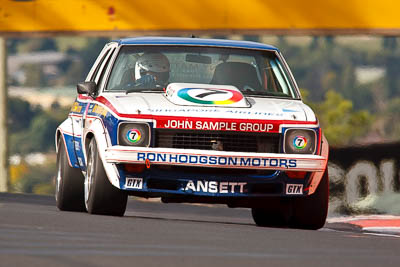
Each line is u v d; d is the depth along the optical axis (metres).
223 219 38.12
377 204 52.59
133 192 26.72
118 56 29.91
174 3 69.81
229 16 68.50
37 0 73.38
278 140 26.81
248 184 26.55
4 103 96.25
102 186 26.64
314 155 26.84
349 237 22.59
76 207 31.48
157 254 15.52
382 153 55.53
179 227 22.48
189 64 29.67
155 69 29.34
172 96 27.34
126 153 26.00
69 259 14.28
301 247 18.53
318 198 27.48
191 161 26.00
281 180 26.67
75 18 72.44
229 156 26.08
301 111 27.70
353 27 66.12
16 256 14.41
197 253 16.09
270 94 29.39
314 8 66.75
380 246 20.08
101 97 28.50
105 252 15.45
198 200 27.19
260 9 67.88
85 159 28.66
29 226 20.17
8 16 74.19
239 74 29.67
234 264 14.76
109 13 71.38
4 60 95.69
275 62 30.58
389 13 65.62
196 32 69.38
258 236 20.97
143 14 70.56
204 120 26.42
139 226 21.89
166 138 26.41
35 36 73.44
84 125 29.14
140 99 27.39
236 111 26.83
